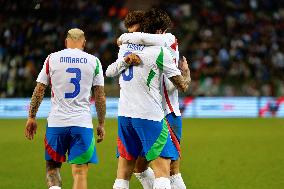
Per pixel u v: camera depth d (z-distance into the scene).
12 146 50.62
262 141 54.09
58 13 102.75
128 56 21.33
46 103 82.75
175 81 21.23
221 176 36.28
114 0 106.75
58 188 22.86
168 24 22.05
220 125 71.12
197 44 102.31
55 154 23.03
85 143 22.88
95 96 23.44
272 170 38.34
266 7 114.19
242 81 94.31
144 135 21.22
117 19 104.56
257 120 78.75
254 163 41.28
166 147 21.22
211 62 97.69
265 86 92.81
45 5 101.88
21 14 101.06
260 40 104.00
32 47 96.75
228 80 94.44
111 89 88.06
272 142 53.38
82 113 22.98
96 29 102.19
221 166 40.16
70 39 23.39
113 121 74.94
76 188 22.67
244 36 104.62
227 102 86.50
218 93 92.50
